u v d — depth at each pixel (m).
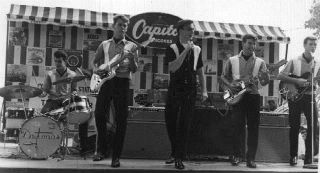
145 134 5.69
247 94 5.37
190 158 5.84
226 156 5.89
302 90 5.47
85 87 7.41
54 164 4.94
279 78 5.60
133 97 7.99
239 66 5.47
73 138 7.00
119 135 4.91
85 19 7.60
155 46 7.36
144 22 7.32
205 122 5.88
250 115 5.36
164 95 8.07
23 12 7.51
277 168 5.28
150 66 8.08
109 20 7.75
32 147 5.36
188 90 5.00
